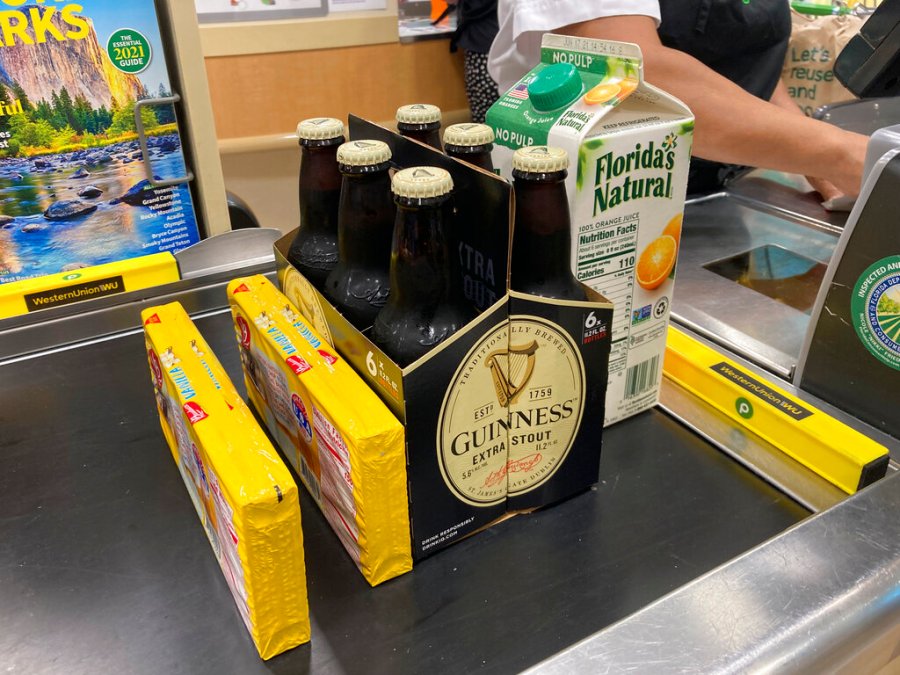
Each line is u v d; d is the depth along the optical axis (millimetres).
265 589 467
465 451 546
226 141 2309
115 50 792
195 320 891
